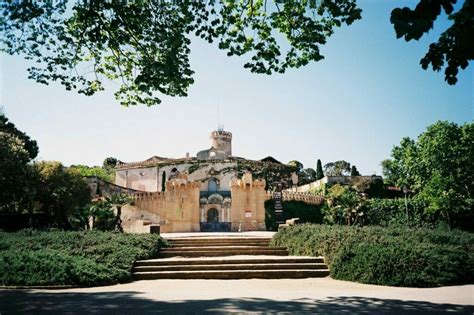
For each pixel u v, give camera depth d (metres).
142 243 18.14
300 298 10.34
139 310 8.66
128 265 15.27
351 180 58.09
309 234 18.92
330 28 10.54
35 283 12.66
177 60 11.66
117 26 11.24
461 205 41.72
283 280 14.58
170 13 11.49
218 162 63.28
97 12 11.25
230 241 21.59
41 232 19.92
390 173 64.69
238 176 62.41
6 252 14.74
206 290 12.09
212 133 75.56
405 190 43.53
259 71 11.09
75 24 12.09
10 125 51.28
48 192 35.38
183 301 9.87
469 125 43.16
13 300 10.11
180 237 23.62
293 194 49.78
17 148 31.94
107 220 36.00
